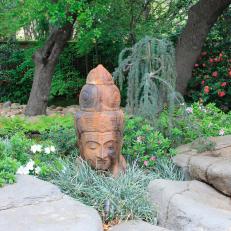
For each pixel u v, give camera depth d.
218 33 8.74
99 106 4.21
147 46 5.10
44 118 5.96
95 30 6.56
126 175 4.21
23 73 9.35
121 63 5.19
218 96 8.02
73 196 3.96
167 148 4.86
